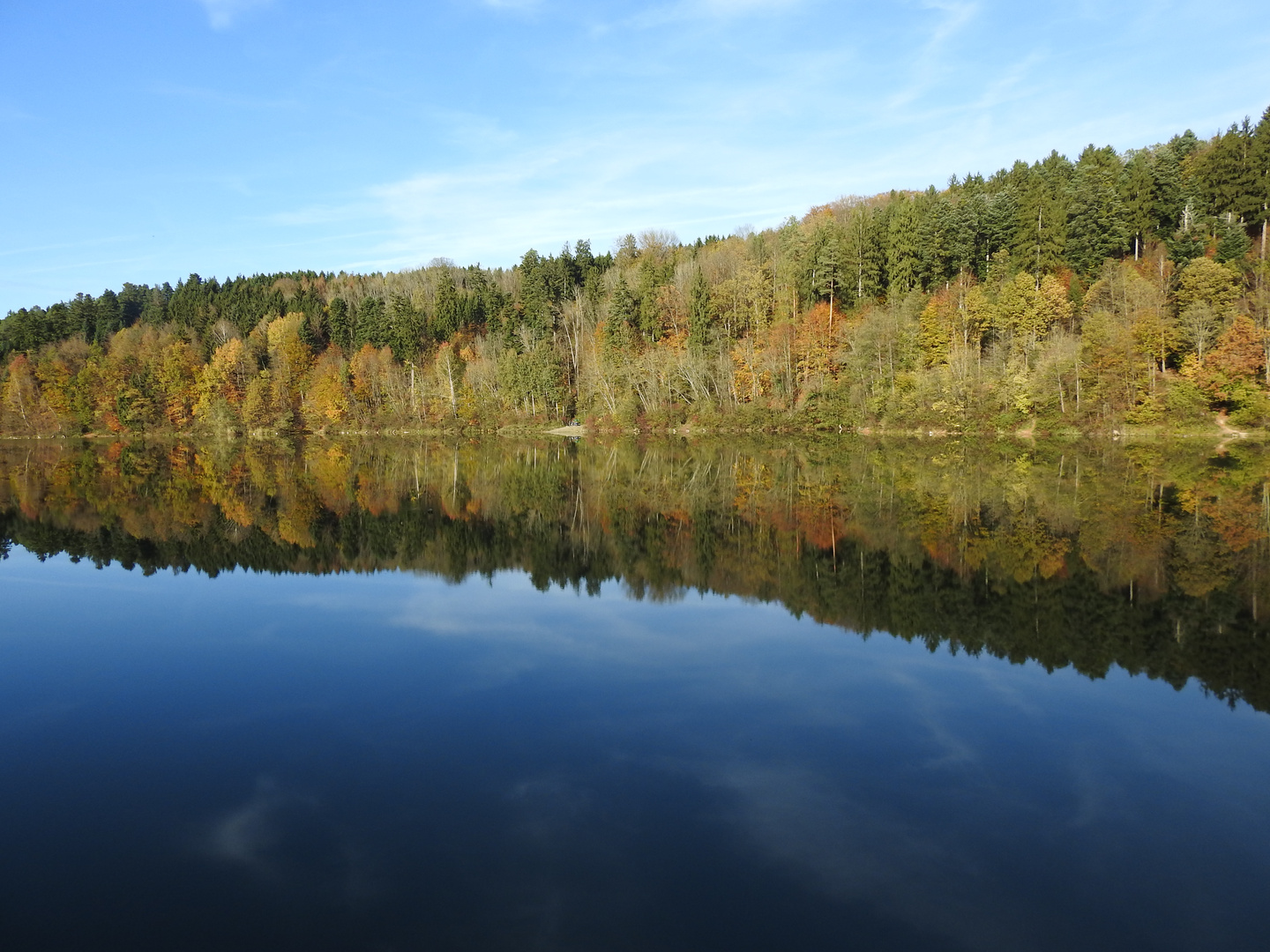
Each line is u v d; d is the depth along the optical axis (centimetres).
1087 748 973
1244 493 3086
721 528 2641
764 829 797
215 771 938
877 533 2431
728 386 7700
